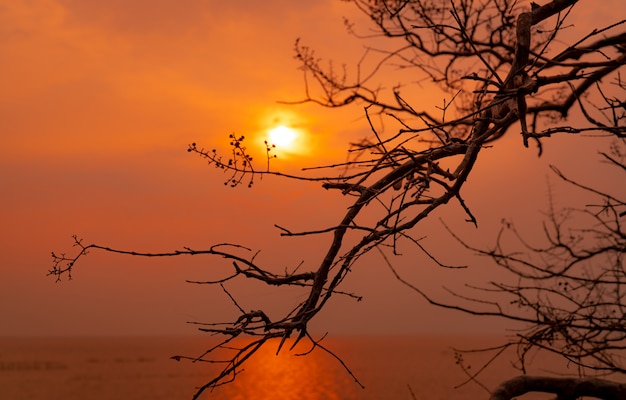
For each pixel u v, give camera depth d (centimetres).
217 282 358
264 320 356
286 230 351
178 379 10556
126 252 354
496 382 8519
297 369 13300
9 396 7806
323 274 373
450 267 352
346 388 8606
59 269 349
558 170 527
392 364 14975
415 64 683
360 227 350
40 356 18512
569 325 470
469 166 348
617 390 468
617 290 502
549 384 478
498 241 512
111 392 8300
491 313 464
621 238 534
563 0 363
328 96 700
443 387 8362
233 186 362
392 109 615
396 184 356
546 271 503
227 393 8112
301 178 359
